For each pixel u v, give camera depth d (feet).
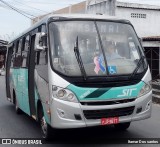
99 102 21.99
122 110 22.56
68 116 21.79
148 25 85.15
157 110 38.24
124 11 82.07
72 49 23.09
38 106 26.84
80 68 22.27
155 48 74.90
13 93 39.96
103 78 22.26
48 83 22.88
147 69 24.08
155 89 51.29
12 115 37.81
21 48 34.42
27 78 30.89
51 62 22.75
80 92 21.77
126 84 22.79
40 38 24.21
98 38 23.95
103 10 84.69
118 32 24.80
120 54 23.93
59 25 23.95
